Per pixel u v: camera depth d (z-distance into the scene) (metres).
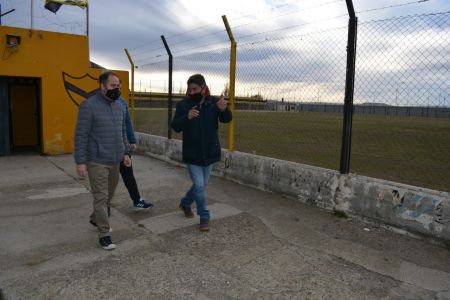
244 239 4.21
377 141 15.67
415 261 3.72
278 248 3.99
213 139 4.37
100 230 3.90
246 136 16.36
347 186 4.93
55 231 4.43
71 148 10.36
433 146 14.21
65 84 10.15
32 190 6.29
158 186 6.55
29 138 11.61
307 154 11.75
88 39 10.42
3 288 3.12
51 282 3.22
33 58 9.63
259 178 6.30
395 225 4.45
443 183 8.02
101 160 3.84
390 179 8.40
